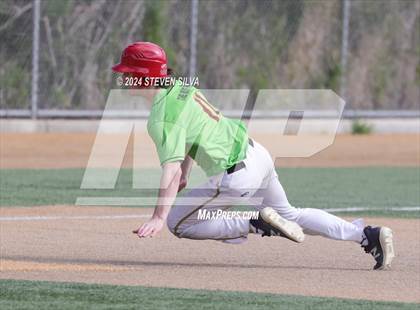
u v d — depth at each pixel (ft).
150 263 72.18
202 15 187.52
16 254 75.36
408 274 68.64
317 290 62.44
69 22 179.01
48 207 103.14
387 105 211.41
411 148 180.55
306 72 196.65
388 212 103.71
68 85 179.32
